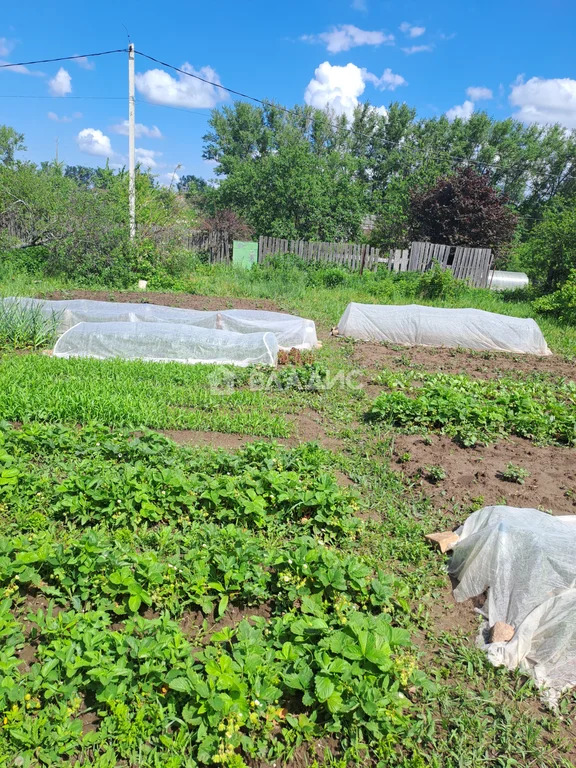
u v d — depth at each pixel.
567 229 18.38
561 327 15.52
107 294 15.52
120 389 7.59
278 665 3.03
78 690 2.98
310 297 17.61
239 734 2.68
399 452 6.41
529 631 3.52
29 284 15.84
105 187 23.75
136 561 3.69
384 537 4.70
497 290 21.64
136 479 4.84
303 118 47.91
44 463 5.50
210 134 51.47
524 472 5.86
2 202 18.20
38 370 8.27
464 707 3.12
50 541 4.19
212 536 4.27
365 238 31.08
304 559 3.78
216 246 23.06
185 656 3.09
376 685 2.95
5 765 2.52
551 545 3.82
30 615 3.26
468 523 4.70
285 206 29.48
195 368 8.79
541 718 3.09
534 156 49.78
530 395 8.84
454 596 4.05
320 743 2.83
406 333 12.74
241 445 6.34
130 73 17.19
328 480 4.90
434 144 51.03
